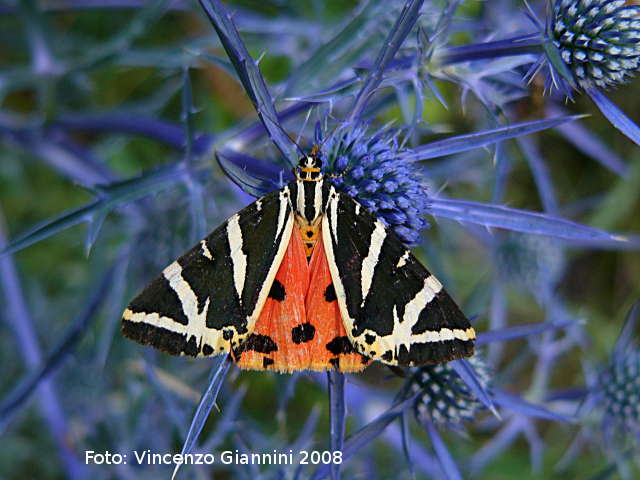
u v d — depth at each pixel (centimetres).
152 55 42
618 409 41
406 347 35
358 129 37
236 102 50
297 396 46
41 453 44
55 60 42
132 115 42
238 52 35
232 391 46
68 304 46
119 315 40
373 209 36
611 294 52
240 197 39
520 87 39
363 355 35
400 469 42
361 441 35
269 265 35
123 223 42
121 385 43
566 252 51
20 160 48
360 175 36
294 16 43
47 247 48
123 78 51
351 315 35
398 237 36
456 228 46
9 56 50
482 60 37
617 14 36
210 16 35
